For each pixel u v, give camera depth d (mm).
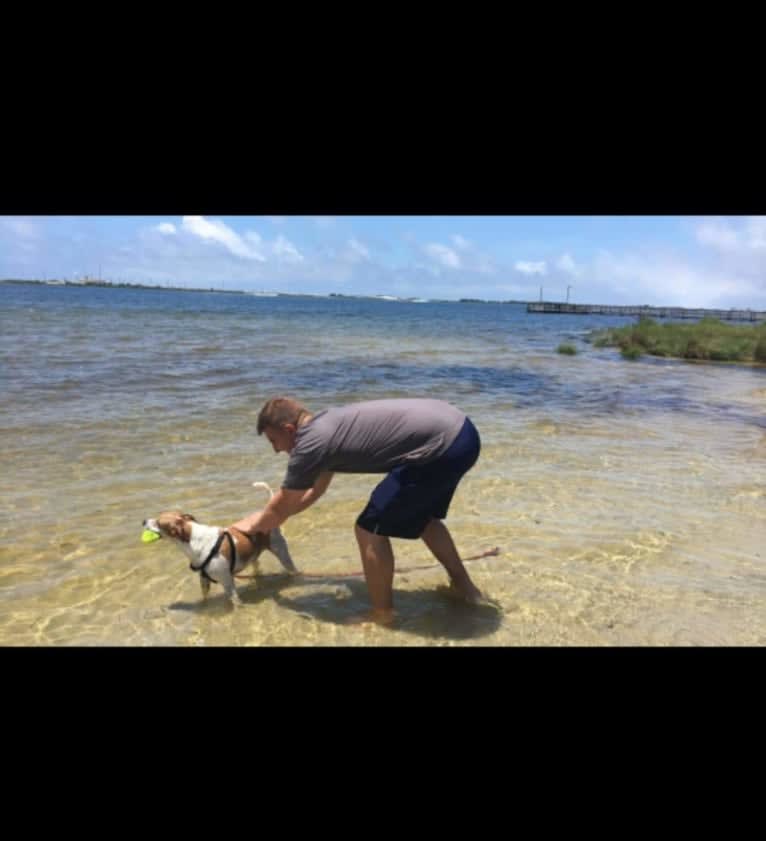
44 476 6078
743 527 5391
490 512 5641
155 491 5805
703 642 3594
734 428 9672
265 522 3881
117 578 4270
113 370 12531
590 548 4906
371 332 32688
